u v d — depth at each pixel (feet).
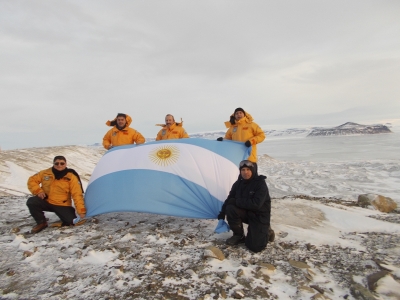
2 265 11.12
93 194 15.84
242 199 12.46
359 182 60.03
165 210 14.58
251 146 17.97
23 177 47.62
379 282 9.75
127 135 22.29
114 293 9.04
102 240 13.55
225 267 10.84
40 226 14.93
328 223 18.34
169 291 9.11
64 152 82.84
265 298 8.87
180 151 16.44
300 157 156.66
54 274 10.39
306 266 10.95
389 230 17.10
